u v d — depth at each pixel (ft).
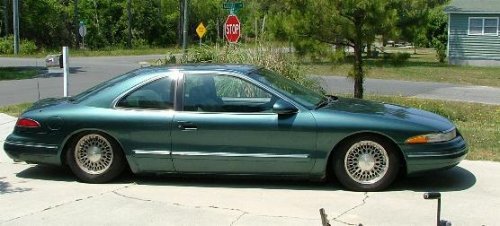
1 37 185.26
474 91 66.08
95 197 21.06
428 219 18.48
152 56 147.54
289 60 45.37
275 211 19.38
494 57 109.60
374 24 42.16
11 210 19.60
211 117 21.85
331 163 21.83
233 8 66.74
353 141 21.35
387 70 93.86
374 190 21.45
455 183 22.50
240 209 19.60
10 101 52.85
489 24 109.50
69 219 18.70
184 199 20.77
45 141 22.85
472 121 45.98
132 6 226.79
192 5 230.68
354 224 18.04
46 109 23.20
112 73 88.99
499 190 21.61
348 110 21.94
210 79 22.52
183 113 22.09
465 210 19.36
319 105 22.31
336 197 20.85
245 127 21.59
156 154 22.21
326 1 42.42
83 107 22.86
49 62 37.11
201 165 22.15
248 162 21.79
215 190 21.86
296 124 21.35
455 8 111.24
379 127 21.06
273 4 66.54
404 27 43.93
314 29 43.42
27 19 196.03
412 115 22.17
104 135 22.56
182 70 22.85
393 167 21.33
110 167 22.71
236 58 46.37
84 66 105.19
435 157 21.02
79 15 214.28
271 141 21.57
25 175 24.12
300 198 20.77
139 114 22.31
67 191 21.79
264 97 21.99
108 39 224.53
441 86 71.41
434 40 125.39
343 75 82.07
